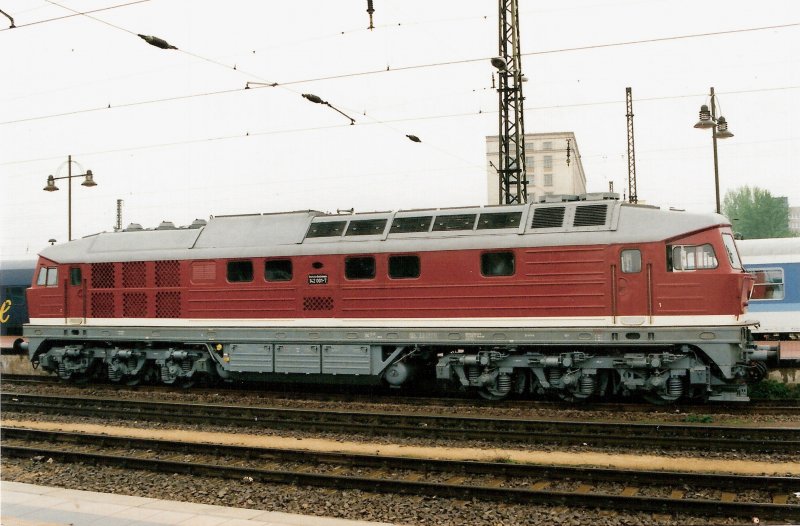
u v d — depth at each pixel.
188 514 9.13
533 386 17.44
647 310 15.77
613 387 16.97
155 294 20.39
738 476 10.18
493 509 9.83
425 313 17.44
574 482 10.82
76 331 21.47
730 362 15.25
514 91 22.23
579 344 16.17
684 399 17.36
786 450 12.33
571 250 16.30
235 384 21.97
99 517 9.03
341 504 10.23
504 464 11.18
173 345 20.77
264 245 19.20
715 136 28.16
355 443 13.98
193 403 18.06
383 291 17.84
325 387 21.23
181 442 13.47
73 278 21.64
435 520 9.54
